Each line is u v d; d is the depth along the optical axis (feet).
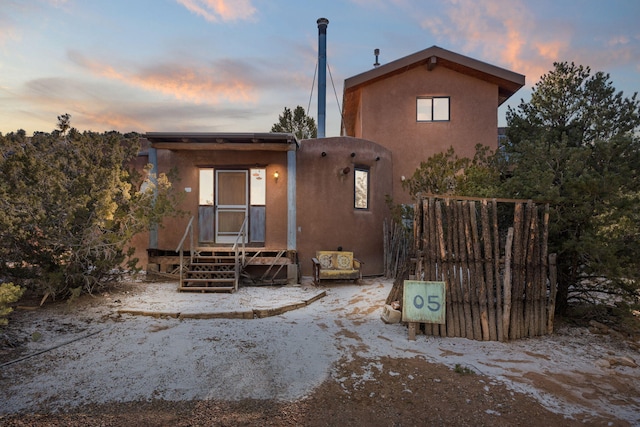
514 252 21.24
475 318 20.54
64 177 24.41
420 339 20.07
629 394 14.15
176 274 34.50
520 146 24.43
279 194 36.78
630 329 22.21
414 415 12.31
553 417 12.25
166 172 36.60
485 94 45.11
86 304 24.54
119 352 17.11
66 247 24.18
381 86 45.70
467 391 13.98
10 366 15.20
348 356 17.42
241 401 13.05
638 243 20.65
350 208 38.78
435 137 45.06
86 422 11.44
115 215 26.53
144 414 12.01
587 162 23.07
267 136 32.22
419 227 21.79
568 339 20.80
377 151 41.16
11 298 14.52
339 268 35.01
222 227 36.76
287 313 25.09
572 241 21.42
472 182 28.89
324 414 12.30
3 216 20.93
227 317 23.32
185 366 15.79
